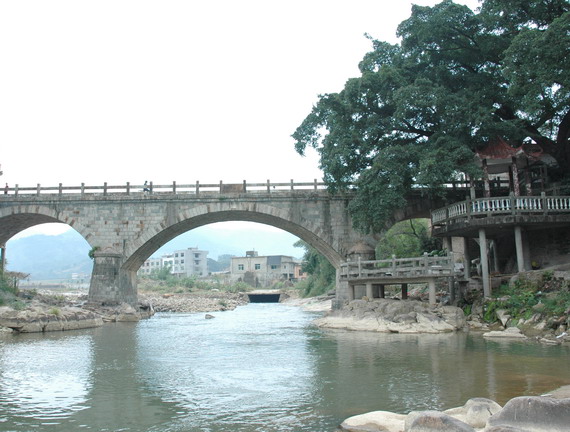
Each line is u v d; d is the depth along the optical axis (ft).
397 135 103.96
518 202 81.97
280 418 31.32
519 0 90.02
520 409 23.16
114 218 124.57
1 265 142.61
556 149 97.35
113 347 67.10
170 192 124.36
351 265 98.84
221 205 122.93
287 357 56.29
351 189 118.01
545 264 93.66
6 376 46.34
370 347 61.11
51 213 125.18
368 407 33.32
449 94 91.86
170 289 268.41
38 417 32.48
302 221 120.88
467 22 95.50
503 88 96.99
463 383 39.09
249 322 114.73
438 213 93.30
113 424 30.81
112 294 121.49
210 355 59.00
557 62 78.33
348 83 99.76
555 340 59.77
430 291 81.00
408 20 98.94
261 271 366.63
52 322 91.20
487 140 93.30
